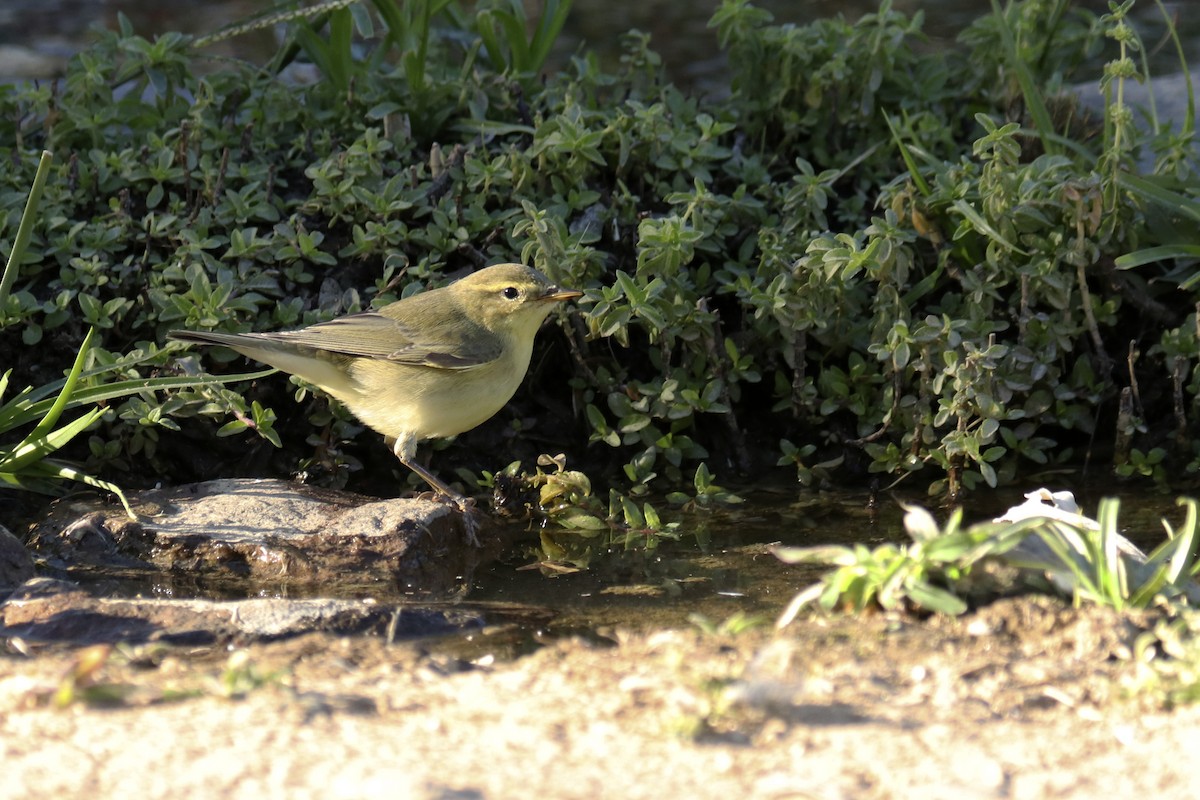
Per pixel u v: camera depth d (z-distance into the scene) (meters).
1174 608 7.81
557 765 6.04
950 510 11.49
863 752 6.24
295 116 14.30
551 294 11.20
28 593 9.03
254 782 5.82
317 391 11.85
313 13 14.34
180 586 9.99
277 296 12.48
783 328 11.91
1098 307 12.32
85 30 20.88
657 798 5.71
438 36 15.75
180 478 12.12
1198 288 12.41
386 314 11.18
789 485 12.27
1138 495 11.71
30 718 6.59
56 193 12.56
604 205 13.28
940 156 14.30
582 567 10.38
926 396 11.77
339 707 6.78
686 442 12.23
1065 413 12.24
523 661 7.78
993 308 12.49
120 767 5.97
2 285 10.85
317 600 8.98
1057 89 14.48
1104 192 12.04
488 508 11.66
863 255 11.45
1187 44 18.91
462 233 12.41
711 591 9.73
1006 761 6.15
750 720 6.62
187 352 11.78
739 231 12.99
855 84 14.43
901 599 8.12
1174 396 12.24
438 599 9.72
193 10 21.95
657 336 11.94
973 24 14.98
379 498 12.04
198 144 13.41
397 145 13.72
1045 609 7.83
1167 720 6.63
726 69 18.73
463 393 11.15
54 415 10.54
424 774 5.89
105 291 12.17
